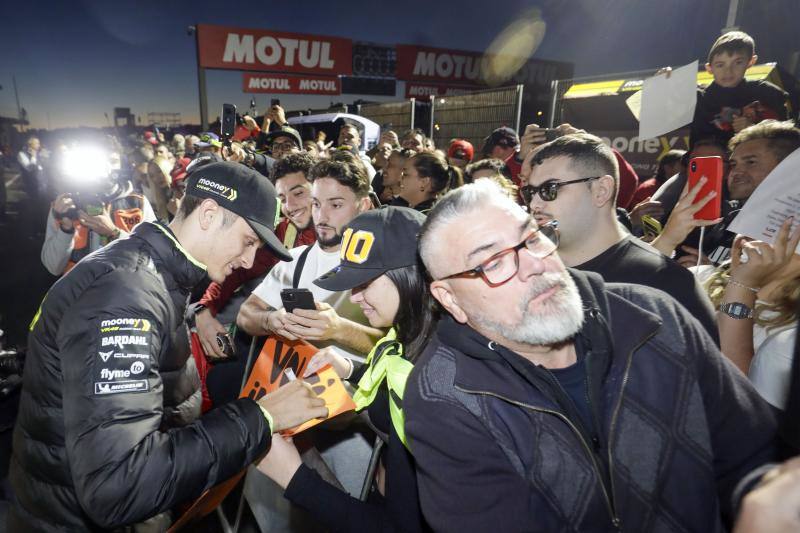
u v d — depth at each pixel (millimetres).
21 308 5418
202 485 1084
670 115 2512
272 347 1854
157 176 5145
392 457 1275
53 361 1135
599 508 968
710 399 1068
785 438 690
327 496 1282
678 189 3053
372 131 10258
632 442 1006
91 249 2996
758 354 1368
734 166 2109
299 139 4906
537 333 1004
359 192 2059
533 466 959
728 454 1077
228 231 1312
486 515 939
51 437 1159
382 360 1396
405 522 1229
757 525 651
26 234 9430
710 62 3162
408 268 1357
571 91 5469
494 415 987
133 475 984
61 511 1202
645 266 1479
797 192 1419
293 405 1312
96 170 2895
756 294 1478
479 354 1035
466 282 1045
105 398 1014
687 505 997
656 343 1076
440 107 8062
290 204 2775
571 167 1528
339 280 1390
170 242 1247
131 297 1102
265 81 12938
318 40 13133
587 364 1053
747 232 1497
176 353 1257
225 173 1320
